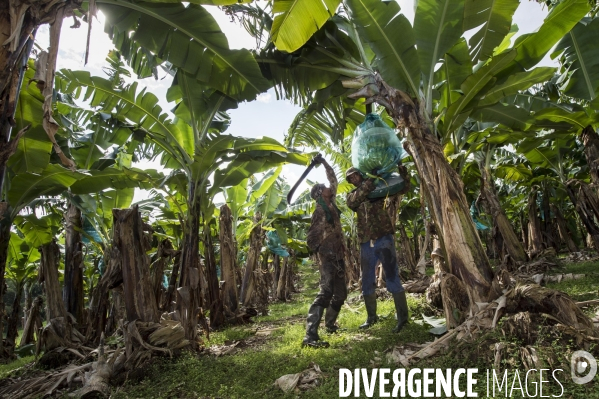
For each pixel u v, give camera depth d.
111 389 3.48
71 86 5.41
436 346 3.25
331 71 5.12
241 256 14.13
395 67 4.34
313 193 4.60
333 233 4.46
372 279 4.82
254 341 5.20
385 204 4.45
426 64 4.33
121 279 4.38
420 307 5.12
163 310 5.81
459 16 4.10
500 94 5.09
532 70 4.83
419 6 4.14
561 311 2.89
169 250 5.51
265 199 10.04
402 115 4.13
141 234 4.38
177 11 3.93
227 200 9.12
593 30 5.54
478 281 3.56
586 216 7.63
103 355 3.79
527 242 16.03
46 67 2.50
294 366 3.40
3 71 2.28
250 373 3.38
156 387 3.41
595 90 5.68
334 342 4.17
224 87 4.80
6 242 4.75
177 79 5.43
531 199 12.35
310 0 3.43
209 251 6.98
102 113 6.00
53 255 5.48
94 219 7.14
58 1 2.49
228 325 7.13
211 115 5.76
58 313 5.29
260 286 10.90
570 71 5.83
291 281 17.67
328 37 4.82
